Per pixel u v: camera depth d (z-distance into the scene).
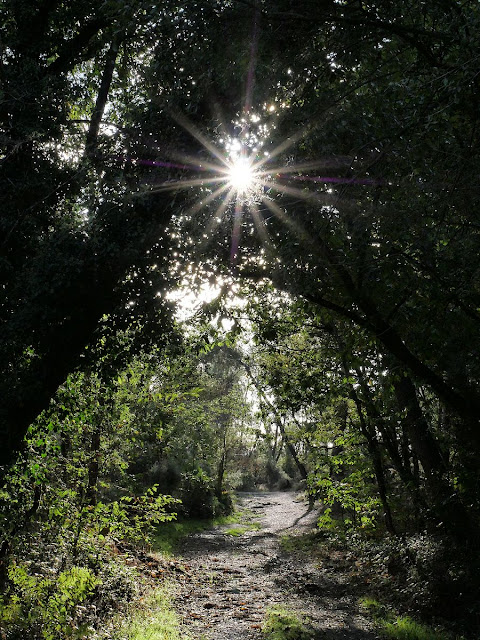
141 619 8.05
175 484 22.09
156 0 4.23
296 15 4.25
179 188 5.37
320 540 17.53
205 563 14.20
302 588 11.39
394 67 4.93
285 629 8.27
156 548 14.69
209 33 4.46
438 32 4.23
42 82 6.27
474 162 4.81
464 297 5.66
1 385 5.21
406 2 4.41
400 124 4.43
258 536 19.92
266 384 12.23
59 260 5.16
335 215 5.03
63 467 8.42
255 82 4.69
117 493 13.22
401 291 6.02
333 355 10.79
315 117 4.67
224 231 5.52
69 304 5.32
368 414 11.84
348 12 4.43
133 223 5.44
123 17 4.52
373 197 4.97
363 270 5.48
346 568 13.33
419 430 11.20
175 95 5.16
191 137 5.27
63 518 7.84
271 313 9.88
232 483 34.94
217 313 7.12
